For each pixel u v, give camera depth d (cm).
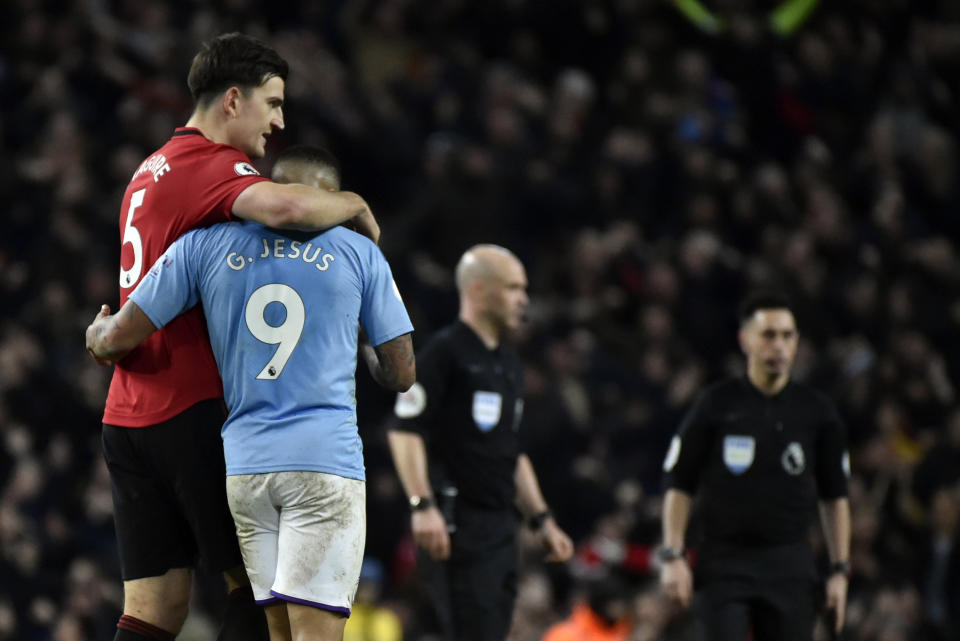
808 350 4191
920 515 3472
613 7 5094
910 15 5603
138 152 4400
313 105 4556
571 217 4544
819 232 4612
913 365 3966
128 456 1477
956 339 4366
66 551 3666
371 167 4706
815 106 5166
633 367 4122
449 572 2214
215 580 3416
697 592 2259
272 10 5053
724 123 4912
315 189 1410
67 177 4331
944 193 4997
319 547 1386
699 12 5084
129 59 4606
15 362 3941
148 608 1489
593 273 4316
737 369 4212
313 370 1403
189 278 1415
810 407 2267
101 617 3450
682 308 4278
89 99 4575
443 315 4206
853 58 5309
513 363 2306
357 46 5150
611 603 2916
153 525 1486
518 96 4772
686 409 3956
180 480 1455
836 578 2244
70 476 3838
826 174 4928
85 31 4600
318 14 5112
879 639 3150
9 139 4541
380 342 1462
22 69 4641
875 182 4956
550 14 5050
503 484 2248
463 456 2223
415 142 4756
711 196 4606
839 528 2256
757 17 5128
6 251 4306
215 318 1412
